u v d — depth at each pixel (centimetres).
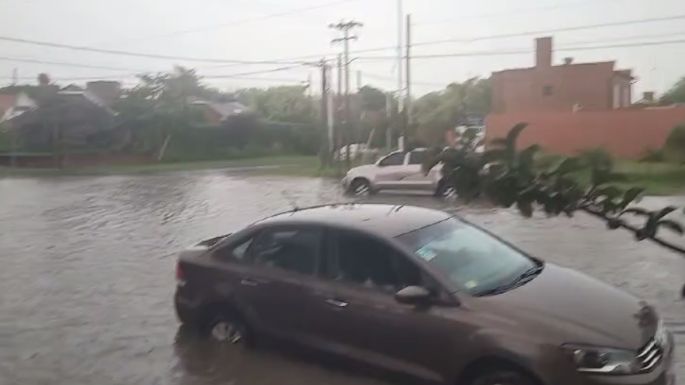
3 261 1227
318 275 611
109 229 1609
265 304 639
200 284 688
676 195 1959
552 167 464
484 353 492
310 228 632
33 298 957
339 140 4106
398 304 548
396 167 2289
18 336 785
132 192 2617
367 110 5803
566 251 1184
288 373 623
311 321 606
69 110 5131
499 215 1673
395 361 552
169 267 1154
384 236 586
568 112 3528
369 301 566
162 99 5881
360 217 639
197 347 696
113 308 897
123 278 1074
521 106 4597
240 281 657
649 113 3328
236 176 3594
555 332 474
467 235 630
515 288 544
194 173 3994
